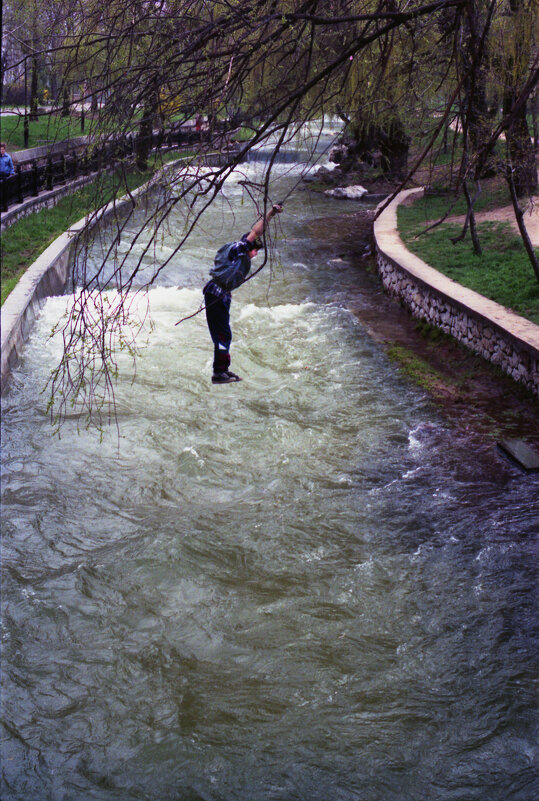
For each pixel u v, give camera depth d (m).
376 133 26.80
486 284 14.35
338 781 5.66
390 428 10.93
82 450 10.35
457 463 9.95
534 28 8.13
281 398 11.87
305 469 9.88
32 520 8.87
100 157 4.65
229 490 9.49
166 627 7.25
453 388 12.16
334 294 17.47
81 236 4.87
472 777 5.65
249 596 7.62
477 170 6.61
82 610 7.46
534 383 11.24
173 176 4.66
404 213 22.47
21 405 11.57
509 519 8.73
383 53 5.91
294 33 5.14
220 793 5.59
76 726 6.20
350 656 6.84
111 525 8.81
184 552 8.26
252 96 5.17
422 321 15.05
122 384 12.26
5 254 17.33
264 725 6.15
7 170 20.56
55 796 5.61
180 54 4.52
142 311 15.49
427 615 7.31
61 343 13.78
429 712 6.23
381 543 8.40
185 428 10.91
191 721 6.21
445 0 5.08
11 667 6.78
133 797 5.59
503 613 7.28
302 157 35.81
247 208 26.00
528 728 6.04
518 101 5.96
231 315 15.63
